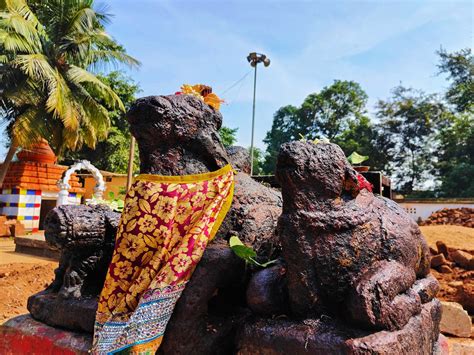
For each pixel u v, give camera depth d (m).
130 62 18.36
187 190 2.39
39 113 16.45
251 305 2.13
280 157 2.09
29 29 15.56
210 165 2.57
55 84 15.57
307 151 2.08
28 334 2.69
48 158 18.27
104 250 2.87
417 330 1.99
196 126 2.52
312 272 1.98
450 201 18.05
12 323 2.86
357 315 1.86
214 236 2.45
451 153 31.44
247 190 2.73
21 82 16.09
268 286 2.10
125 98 25.72
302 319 2.01
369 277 1.94
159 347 2.20
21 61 14.77
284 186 2.08
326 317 1.97
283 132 43.53
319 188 2.05
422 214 18.41
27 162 17.56
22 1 16.36
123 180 23.48
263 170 39.91
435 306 2.48
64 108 15.98
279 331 1.94
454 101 34.22
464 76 34.19
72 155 25.48
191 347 2.16
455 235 10.37
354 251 2.01
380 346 1.75
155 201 2.34
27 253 11.54
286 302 2.09
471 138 30.20
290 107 43.91
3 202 17.20
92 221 2.77
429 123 32.84
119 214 3.03
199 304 2.19
